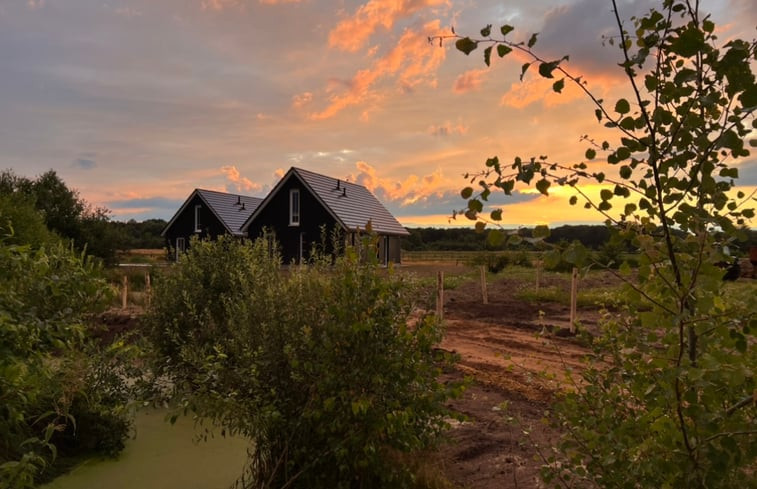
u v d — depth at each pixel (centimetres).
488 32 173
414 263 3847
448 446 523
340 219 2916
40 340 324
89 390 531
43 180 3159
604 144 197
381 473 402
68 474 512
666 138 183
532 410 629
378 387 376
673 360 199
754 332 171
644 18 179
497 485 432
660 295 193
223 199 3969
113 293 367
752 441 180
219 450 584
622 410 266
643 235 184
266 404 401
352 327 369
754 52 167
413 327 420
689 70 165
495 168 183
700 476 181
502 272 2595
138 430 636
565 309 1448
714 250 175
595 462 248
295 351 412
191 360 480
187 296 706
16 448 470
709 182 173
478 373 799
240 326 497
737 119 167
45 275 329
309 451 407
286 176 3073
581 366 819
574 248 176
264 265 750
